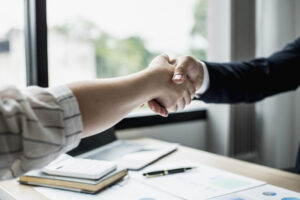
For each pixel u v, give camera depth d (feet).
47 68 3.82
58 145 1.31
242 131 5.64
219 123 5.46
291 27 5.90
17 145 1.22
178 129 5.14
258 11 5.77
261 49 5.82
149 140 4.15
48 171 2.38
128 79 1.79
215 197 2.13
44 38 3.76
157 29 5.65
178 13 5.58
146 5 5.54
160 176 2.59
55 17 4.16
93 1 5.19
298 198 2.10
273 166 5.94
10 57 3.91
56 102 1.35
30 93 1.34
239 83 3.14
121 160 3.03
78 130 1.42
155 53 5.73
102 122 1.55
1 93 1.25
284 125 5.97
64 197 2.16
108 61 6.21
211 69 3.01
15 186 2.38
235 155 5.59
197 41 5.70
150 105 2.33
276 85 3.38
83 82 1.55
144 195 2.19
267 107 5.87
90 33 5.82
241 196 2.14
